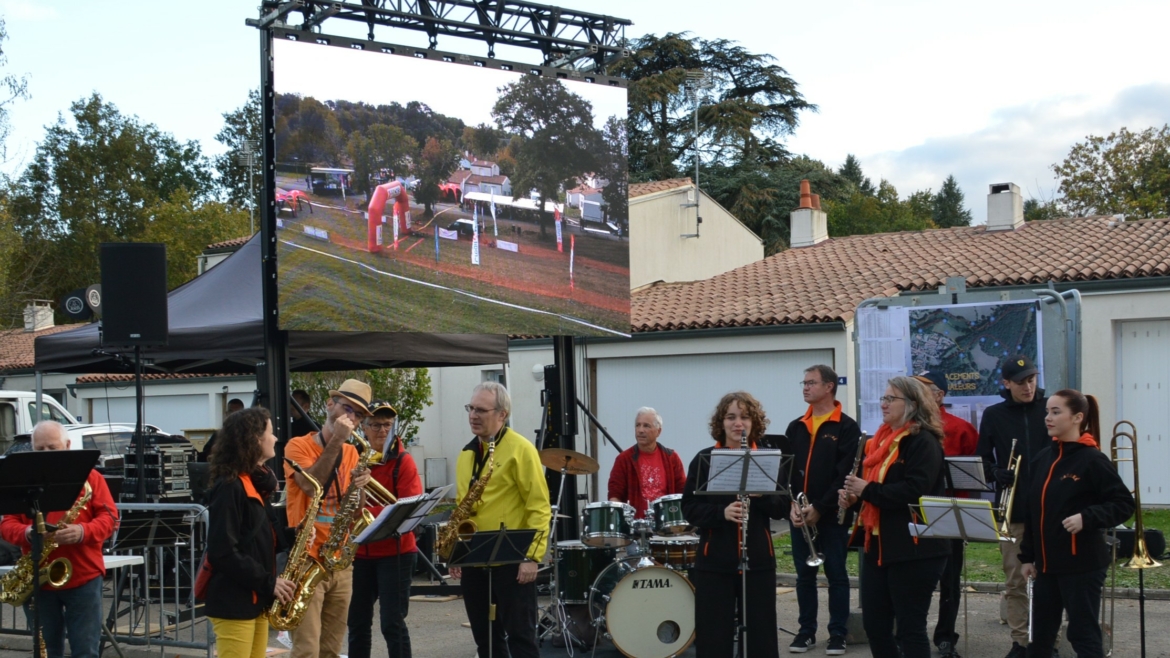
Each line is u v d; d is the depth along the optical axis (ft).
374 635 29.07
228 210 141.59
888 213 158.20
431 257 33.86
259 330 32.35
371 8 32.07
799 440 25.77
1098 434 20.63
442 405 77.61
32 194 142.72
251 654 17.24
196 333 32.53
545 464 28.14
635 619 24.39
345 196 31.63
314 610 19.27
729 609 21.30
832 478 25.17
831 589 25.46
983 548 40.50
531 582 20.08
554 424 38.04
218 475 16.56
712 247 85.30
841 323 55.93
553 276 37.27
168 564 34.96
